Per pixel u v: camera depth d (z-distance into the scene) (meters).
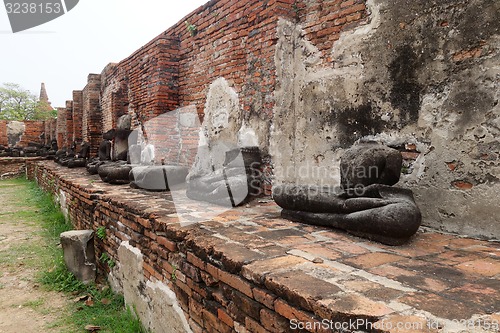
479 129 2.97
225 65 5.84
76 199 5.99
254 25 5.15
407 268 2.11
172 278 3.01
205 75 6.38
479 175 2.98
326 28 4.36
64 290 4.26
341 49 4.16
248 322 2.11
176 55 7.20
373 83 3.81
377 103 3.78
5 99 33.56
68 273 4.51
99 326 3.49
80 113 14.87
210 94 6.23
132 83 8.62
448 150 3.17
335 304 1.58
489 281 1.90
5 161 16.19
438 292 1.73
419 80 3.39
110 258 4.39
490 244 2.72
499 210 2.86
